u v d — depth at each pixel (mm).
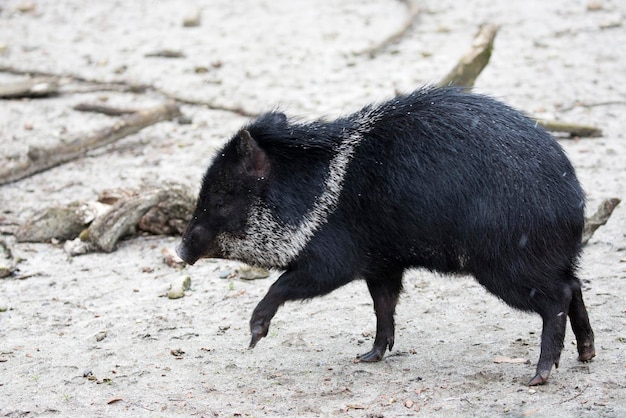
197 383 13359
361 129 13109
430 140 12562
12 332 15422
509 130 12531
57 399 12992
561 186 12305
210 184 13344
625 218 18844
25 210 20938
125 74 31344
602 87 27562
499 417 11695
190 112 27422
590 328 13047
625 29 33469
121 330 15375
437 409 12047
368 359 13820
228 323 15484
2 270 17719
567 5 37312
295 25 36969
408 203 12477
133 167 23234
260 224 13172
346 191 12805
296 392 12898
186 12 39906
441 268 12758
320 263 12836
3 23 39188
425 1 39781
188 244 13500
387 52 32281
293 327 15266
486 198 12148
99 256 18609
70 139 24016
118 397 12930
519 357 13602
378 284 13672
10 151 24484
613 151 22562
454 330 14789
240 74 30688
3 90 29078
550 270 12219
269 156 13164
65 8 41562
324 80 29500
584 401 12000
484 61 23469
